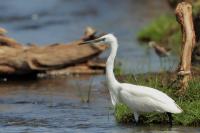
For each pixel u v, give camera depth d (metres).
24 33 32.16
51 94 18.67
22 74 20.95
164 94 14.09
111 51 14.79
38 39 30.06
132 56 25.19
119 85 14.47
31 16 39.00
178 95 15.40
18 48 20.83
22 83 20.44
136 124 14.45
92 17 39.41
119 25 35.62
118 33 32.62
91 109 16.53
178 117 14.38
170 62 22.53
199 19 20.16
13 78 21.06
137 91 14.11
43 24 35.84
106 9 43.03
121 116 14.85
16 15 39.12
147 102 13.95
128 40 30.14
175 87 15.87
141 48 27.39
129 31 33.25
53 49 21.11
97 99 17.80
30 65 20.64
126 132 13.90
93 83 20.19
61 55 21.11
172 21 29.38
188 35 16.03
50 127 14.70
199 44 20.14
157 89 15.73
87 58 21.45
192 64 20.08
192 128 14.05
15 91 19.17
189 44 15.99
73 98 18.05
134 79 17.45
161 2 43.44
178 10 16.30
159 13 38.94
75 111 16.34
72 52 21.22
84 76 21.47
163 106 13.79
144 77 18.84
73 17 39.25
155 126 14.33
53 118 15.62
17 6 42.56
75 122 15.12
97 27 35.03
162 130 13.94
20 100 17.91
